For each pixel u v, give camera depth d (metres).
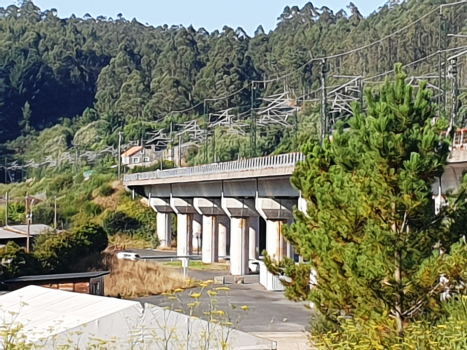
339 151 18.73
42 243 60.94
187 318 15.31
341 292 17.38
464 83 96.25
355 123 18.38
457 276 16.39
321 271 18.16
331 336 13.95
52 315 17.33
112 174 126.56
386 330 15.81
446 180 29.25
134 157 144.12
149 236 102.44
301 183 21.22
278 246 58.81
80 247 61.03
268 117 117.31
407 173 16.48
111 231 102.94
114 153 149.38
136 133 156.50
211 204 76.44
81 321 15.80
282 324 36.25
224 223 83.38
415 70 137.75
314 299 18.62
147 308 15.70
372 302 16.45
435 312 16.58
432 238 17.06
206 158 108.38
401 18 148.62
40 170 155.62
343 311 19.91
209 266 72.94
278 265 20.95
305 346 28.72
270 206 58.66
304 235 19.14
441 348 12.72
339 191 17.88
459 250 16.39
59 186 128.12
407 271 16.89
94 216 108.50
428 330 13.91
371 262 16.33
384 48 145.75
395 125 17.08
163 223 98.69
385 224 17.00
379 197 16.72
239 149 120.25
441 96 53.84
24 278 43.38
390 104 17.28
